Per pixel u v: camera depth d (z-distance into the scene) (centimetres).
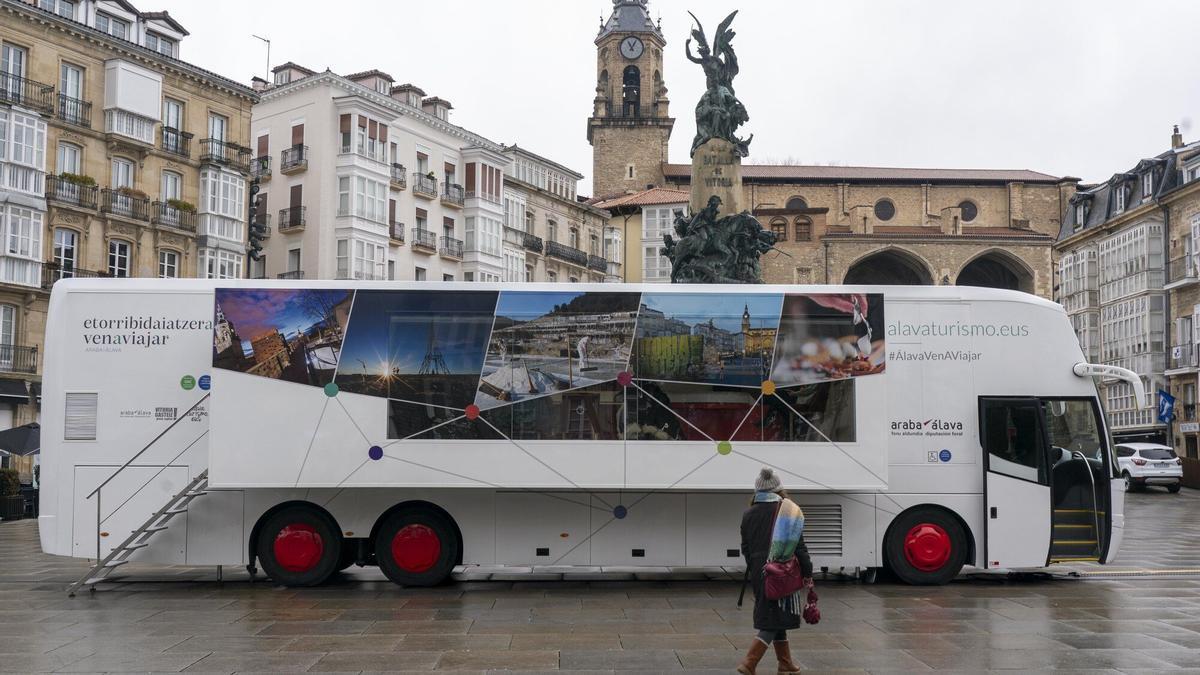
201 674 930
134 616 1243
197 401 1477
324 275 5556
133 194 4512
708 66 3834
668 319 1444
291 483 1408
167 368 1482
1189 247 5753
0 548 2148
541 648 1044
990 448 1504
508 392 1429
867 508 1499
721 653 1020
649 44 9856
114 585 1524
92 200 4334
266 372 1421
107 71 4462
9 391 3962
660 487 1412
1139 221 6159
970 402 1516
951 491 1502
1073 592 1450
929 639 1096
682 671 942
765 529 887
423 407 1424
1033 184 9369
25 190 4062
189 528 1469
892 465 1505
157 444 1473
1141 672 938
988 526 1489
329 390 1421
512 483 1412
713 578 1614
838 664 974
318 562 1469
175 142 4744
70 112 4306
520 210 7169
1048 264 8756
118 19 4588
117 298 1490
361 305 1440
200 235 4819
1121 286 6431
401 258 6028
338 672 937
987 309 1534
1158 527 2688
